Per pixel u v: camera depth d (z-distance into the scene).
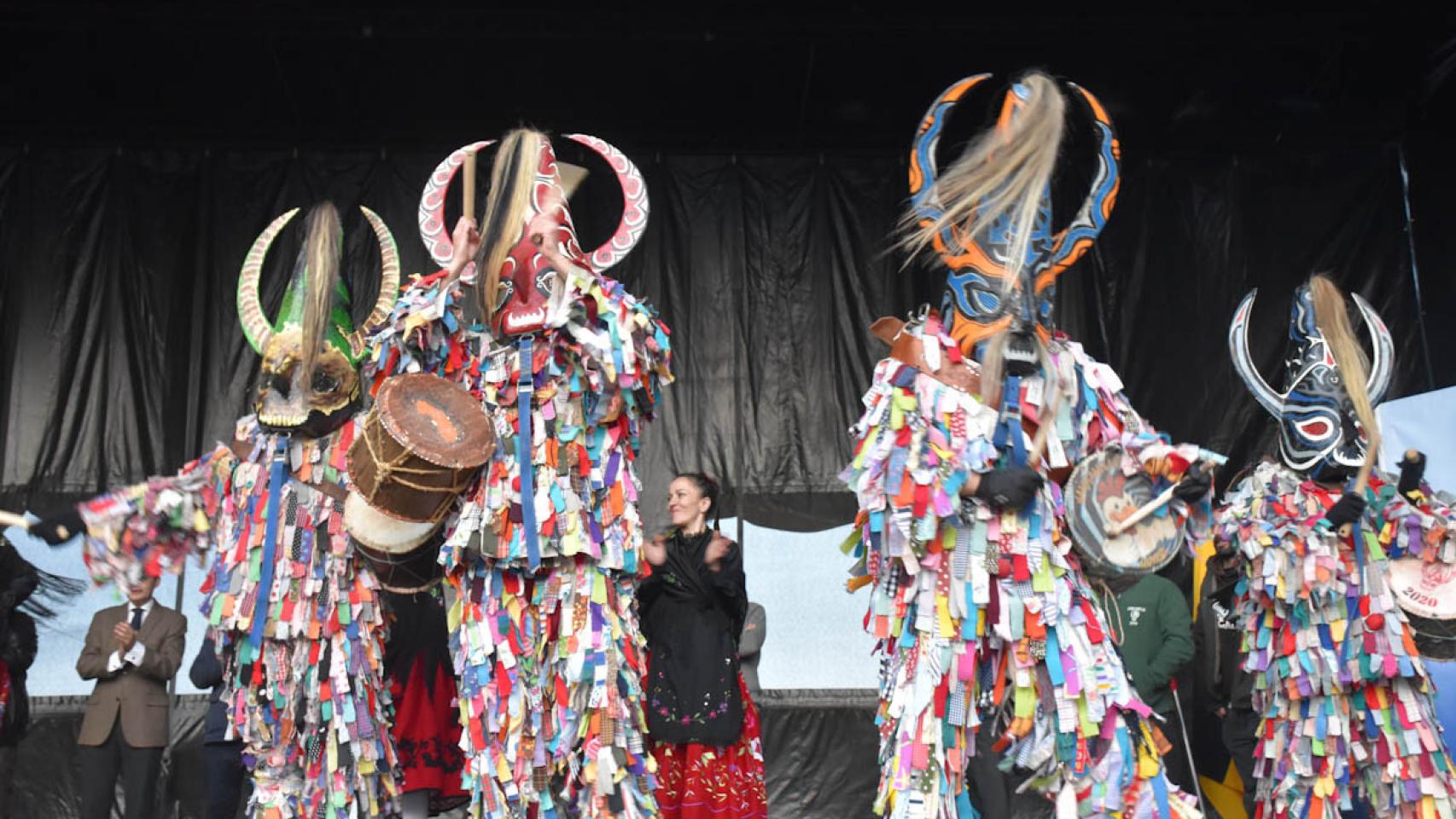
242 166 7.51
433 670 4.41
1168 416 7.41
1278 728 4.23
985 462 2.85
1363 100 7.57
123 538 3.22
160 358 7.25
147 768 5.76
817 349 7.51
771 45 7.41
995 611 2.82
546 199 3.28
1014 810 6.28
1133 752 2.80
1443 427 6.24
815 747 6.99
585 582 3.10
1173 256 7.57
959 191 3.03
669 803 5.05
